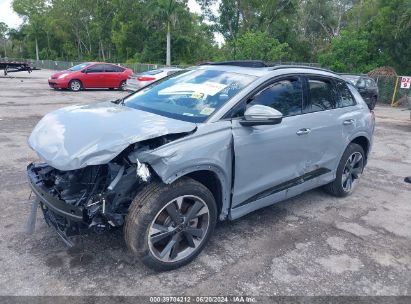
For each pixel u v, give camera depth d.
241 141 3.56
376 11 32.38
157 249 3.33
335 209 4.92
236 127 3.56
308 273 3.42
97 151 2.86
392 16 28.02
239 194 3.72
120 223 3.12
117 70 20.73
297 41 46.00
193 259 3.50
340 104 5.01
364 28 31.12
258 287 3.18
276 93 4.05
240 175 3.65
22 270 3.23
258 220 4.46
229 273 3.36
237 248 3.79
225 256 3.62
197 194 3.30
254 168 3.78
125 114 3.57
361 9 40.47
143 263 3.19
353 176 5.49
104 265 3.36
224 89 3.88
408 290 3.26
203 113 3.61
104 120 3.35
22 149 6.97
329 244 3.97
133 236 3.08
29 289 3.00
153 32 53.12
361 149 5.38
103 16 62.34
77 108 3.90
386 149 8.74
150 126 3.18
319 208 4.92
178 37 48.91
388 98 20.83
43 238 3.75
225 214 3.70
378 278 3.41
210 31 47.12
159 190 3.10
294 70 4.37
